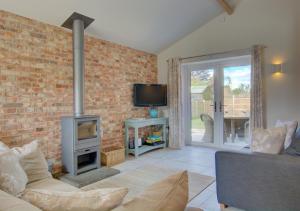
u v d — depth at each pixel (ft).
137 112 17.17
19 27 10.32
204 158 14.35
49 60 11.50
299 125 13.06
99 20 12.46
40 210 2.78
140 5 12.41
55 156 11.73
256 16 14.44
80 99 11.84
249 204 6.73
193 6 13.88
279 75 13.70
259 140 8.35
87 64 13.39
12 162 6.12
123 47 15.87
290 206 6.04
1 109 9.72
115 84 15.29
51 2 10.24
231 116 16.34
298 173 5.87
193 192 9.16
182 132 17.49
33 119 10.84
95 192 3.24
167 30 15.74
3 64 9.78
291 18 13.28
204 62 16.96
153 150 16.71
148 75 18.13
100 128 13.24
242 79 15.75
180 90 17.40
